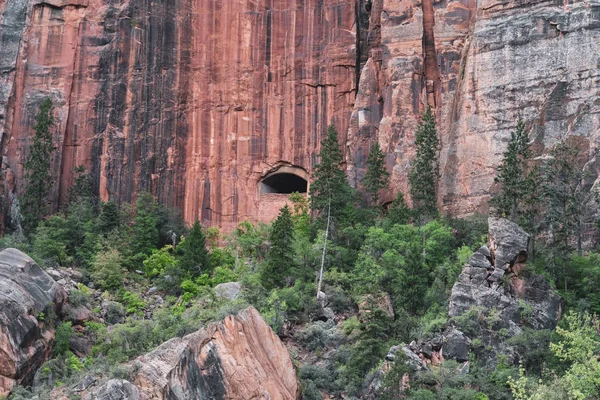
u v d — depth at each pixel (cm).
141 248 9094
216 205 9731
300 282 8012
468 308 7075
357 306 7844
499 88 8838
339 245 8656
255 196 9725
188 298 8138
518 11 8938
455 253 8112
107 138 9694
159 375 6256
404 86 9362
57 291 7344
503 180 8188
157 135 9781
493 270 7294
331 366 7169
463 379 6481
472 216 8594
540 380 6066
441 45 9400
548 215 7988
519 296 7262
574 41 8650
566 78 8606
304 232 8819
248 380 6425
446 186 8925
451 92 9250
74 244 8994
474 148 8831
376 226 8650
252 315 6794
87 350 7306
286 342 7488
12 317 6656
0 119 9594
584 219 8125
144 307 8125
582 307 7325
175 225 9438
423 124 9019
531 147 8544
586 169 8288
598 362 5666
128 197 9625
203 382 6353
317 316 7769
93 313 7756
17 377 6512
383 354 6938
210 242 9456
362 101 9619
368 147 9500
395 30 9538
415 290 7550
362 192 9338
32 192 9181
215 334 6562
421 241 8250
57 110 9700
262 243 8956
